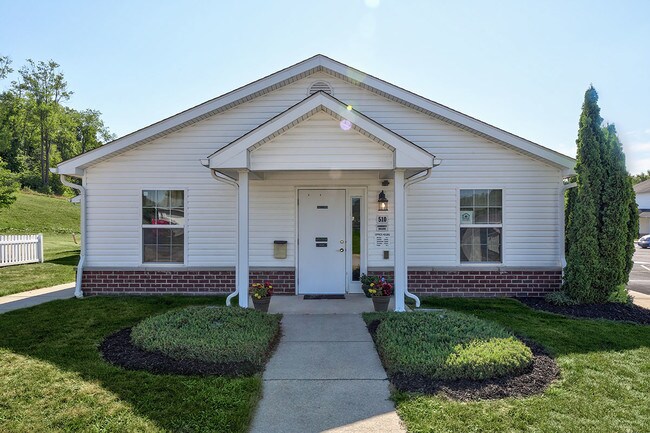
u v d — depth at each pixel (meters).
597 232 7.93
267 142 6.88
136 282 8.91
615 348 5.37
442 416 3.59
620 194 7.94
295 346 5.55
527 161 8.88
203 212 8.96
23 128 53.09
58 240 24.91
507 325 6.47
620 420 3.52
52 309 7.43
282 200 8.99
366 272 8.94
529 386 4.18
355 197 9.02
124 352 5.05
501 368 4.36
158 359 4.76
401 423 3.54
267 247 8.99
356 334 6.07
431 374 4.36
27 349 5.19
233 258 8.97
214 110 8.85
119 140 8.66
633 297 9.23
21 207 32.81
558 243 8.86
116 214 8.92
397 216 7.02
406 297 8.70
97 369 4.52
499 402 3.84
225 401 3.80
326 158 6.84
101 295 8.87
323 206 9.03
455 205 8.89
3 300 8.41
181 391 4.00
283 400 3.99
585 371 4.57
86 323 6.46
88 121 70.06
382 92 8.88
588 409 3.70
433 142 8.94
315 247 9.01
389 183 8.98
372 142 6.84
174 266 8.91
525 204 8.88
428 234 8.91
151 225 8.97
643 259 20.19
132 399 3.84
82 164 8.66
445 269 8.86
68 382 4.20
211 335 5.24
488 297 8.79
